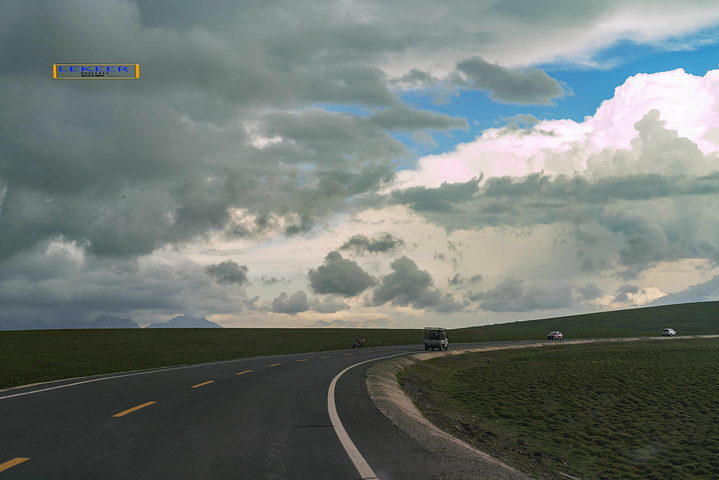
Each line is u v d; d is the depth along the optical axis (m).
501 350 67.56
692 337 103.56
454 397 26.34
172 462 7.46
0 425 10.04
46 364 31.08
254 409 12.58
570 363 49.12
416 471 7.38
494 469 7.93
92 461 7.43
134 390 15.88
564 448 16.39
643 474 14.16
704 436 19.09
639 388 31.83
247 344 64.62
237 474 6.91
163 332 99.69
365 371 26.17
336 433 9.86
